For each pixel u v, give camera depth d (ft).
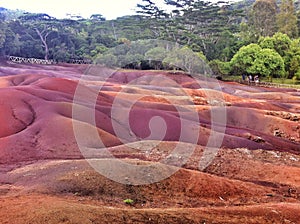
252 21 236.22
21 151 51.90
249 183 43.42
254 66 174.70
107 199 33.32
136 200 34.27
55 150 52.24
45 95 71.82
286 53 189.16
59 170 39.40
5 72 130.62
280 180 47.39
